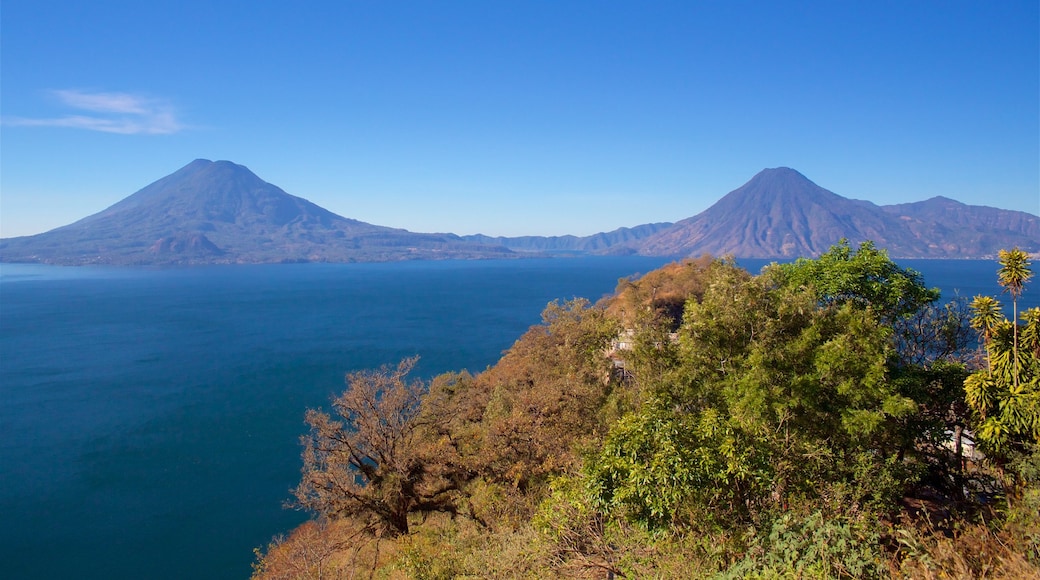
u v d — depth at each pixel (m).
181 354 109.31
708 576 9.55
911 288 18.95
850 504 11.31
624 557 11.02
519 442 25.92
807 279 19.92
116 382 85.75
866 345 15.36
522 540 15.03
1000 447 15.70
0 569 37.03
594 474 11.83
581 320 39.47
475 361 103.50
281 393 78.62
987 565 8.23
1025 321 17.31
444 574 17.27
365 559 28.55
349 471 30.34
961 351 20.94
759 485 11.25
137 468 53.06
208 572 36.75
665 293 61.19
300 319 165.88
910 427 16.77
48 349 115.75
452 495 29.89
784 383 15.88
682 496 10.67
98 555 38.66
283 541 38.44
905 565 8.59
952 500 16.45
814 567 8.42
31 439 60.69
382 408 30.03
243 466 53.53
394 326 150.50
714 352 18.08
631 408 23.80
